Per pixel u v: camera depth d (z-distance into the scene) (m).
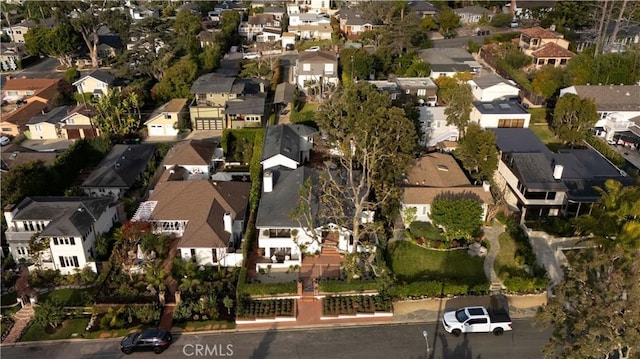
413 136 56.94
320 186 52.41
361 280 44.47
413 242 50.72
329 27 133.62
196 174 63.81
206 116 80.94
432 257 48.56
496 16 135.62
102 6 133.50
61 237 46.72
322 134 67.81
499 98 82.75
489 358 37.38
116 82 99.19
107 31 136.75
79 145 69.44
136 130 80.88
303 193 49.75
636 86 78.19
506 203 56.97
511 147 60.25
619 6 109.31
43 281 47.47
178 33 113.50
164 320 41.72
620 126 72.06
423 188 53.50
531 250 47.84
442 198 51.97
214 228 48.38
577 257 30.09
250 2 170.25
